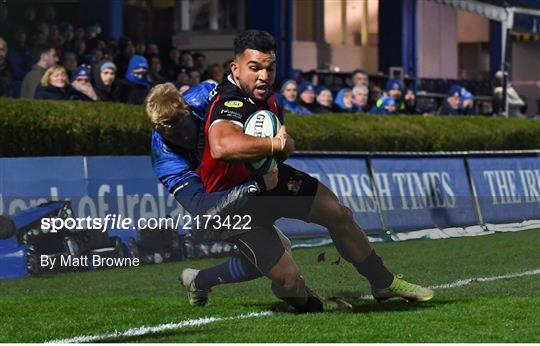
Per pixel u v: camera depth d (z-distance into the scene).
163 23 55.16
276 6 55.97
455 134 36.22
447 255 25.00
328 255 23.89
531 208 30.98
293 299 20.05
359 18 64.69
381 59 63.78
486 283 22.70
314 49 61.78
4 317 19.73
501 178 31.92
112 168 25.59
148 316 19.84
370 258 20.70
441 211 29.72
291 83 38.38
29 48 40.06
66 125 27.61
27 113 27.00
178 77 41.41
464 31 72.88
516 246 26.17
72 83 33.44
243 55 19.17
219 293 22.11
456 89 47.41
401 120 35.19
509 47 49.59
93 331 18.58
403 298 21.09
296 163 28.94
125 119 28.61
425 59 65.38
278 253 19.77
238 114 19.00
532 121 39.38
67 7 46.94
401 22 62.94
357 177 29.70
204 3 57.72
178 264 22.73
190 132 19.75
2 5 40.38
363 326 18.83
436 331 18.41
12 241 23.28
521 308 20.61
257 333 18.22
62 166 25.14
